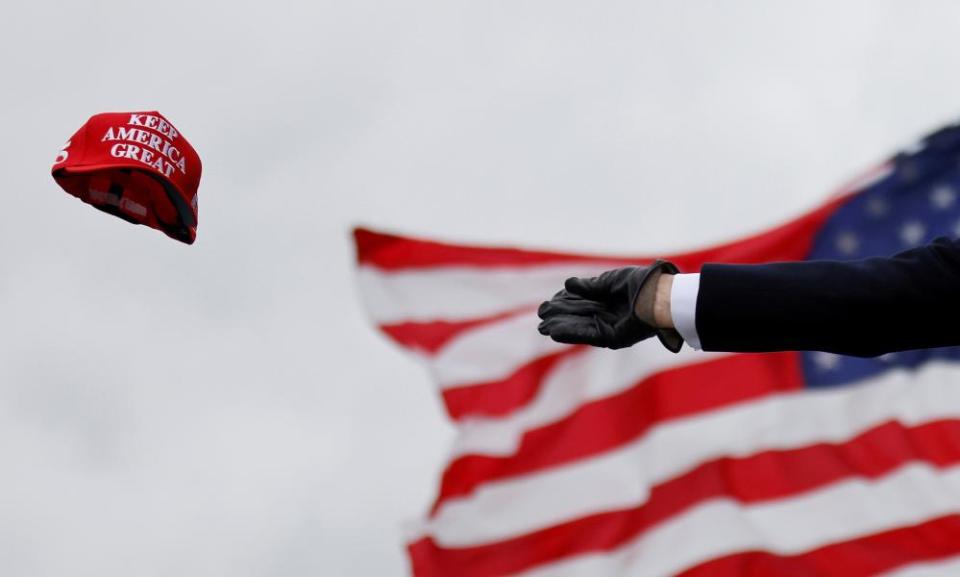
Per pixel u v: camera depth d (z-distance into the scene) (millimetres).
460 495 41875
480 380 42875
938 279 9438
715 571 41250
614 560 41188
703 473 41719
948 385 41969
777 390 42000
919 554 41219
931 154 41312
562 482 41656
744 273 9719
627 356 42156
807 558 41375
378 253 43906
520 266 43562
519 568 41719
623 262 43406
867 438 42000
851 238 41844
